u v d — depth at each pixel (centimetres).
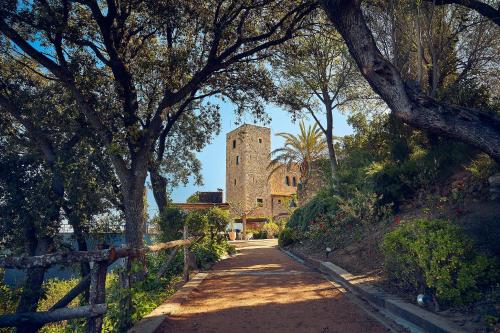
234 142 5238
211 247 1466
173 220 1423
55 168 1216
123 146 1116
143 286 645
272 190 5141
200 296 750
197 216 1429
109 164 1350
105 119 1182
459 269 521
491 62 1370
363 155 1773
